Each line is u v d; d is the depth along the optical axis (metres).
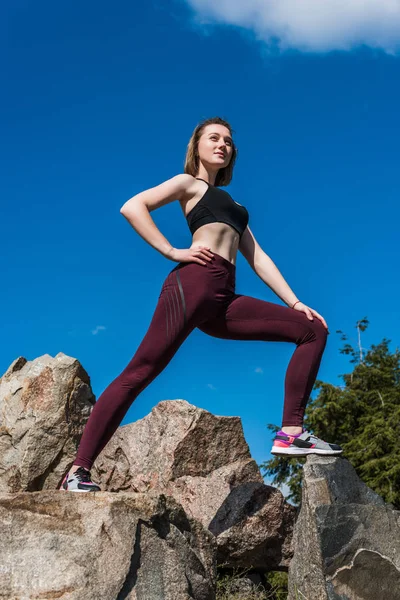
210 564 3.55
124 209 3.76
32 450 5.26
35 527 3.02
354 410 20.14
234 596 4.47
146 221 3.72
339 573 3.50
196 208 3.93
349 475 3.79
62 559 2.94
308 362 3.86
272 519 4.50
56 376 5.47
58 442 5.32
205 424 5.11
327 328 3.94
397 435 18.44
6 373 5.88
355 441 18.78
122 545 3.05
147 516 3.19
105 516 3.08
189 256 3.75
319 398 20.70
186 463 5.04
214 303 3.79
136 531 3.13
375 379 21.50
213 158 4.14
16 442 5.37
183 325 3.69
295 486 18.14
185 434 5.07
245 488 4.63
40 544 2.97
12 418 5.45
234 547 4.43
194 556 3.35
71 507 3.11
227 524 4.46
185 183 3.93
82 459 3.46
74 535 3.03
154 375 3.66
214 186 4.16
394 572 3.60
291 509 4.64
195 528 3.52
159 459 5.11
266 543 4.51
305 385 3.87
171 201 3.90
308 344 3.89
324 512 3.55
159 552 3.19
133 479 5.18
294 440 3.85
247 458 5.15
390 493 16.89
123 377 3.62
